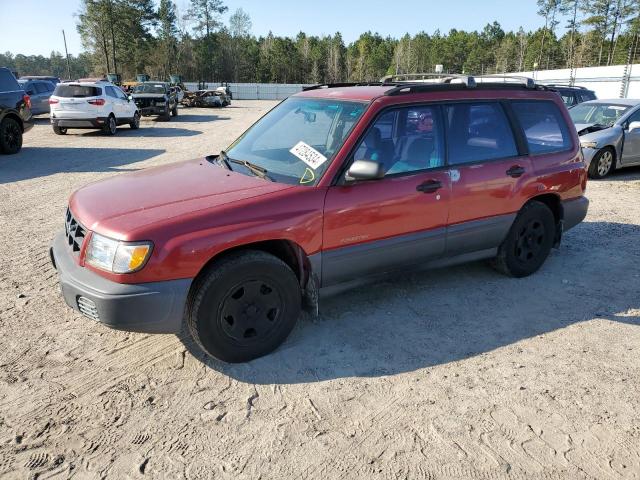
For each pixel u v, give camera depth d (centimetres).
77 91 1694
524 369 348
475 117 440
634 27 7356
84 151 1358
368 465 260
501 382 333
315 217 350
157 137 1741
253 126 465
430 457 266
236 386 324
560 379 337
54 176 995
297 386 326
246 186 355
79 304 316
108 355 358
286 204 341
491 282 491
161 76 8469
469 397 317
